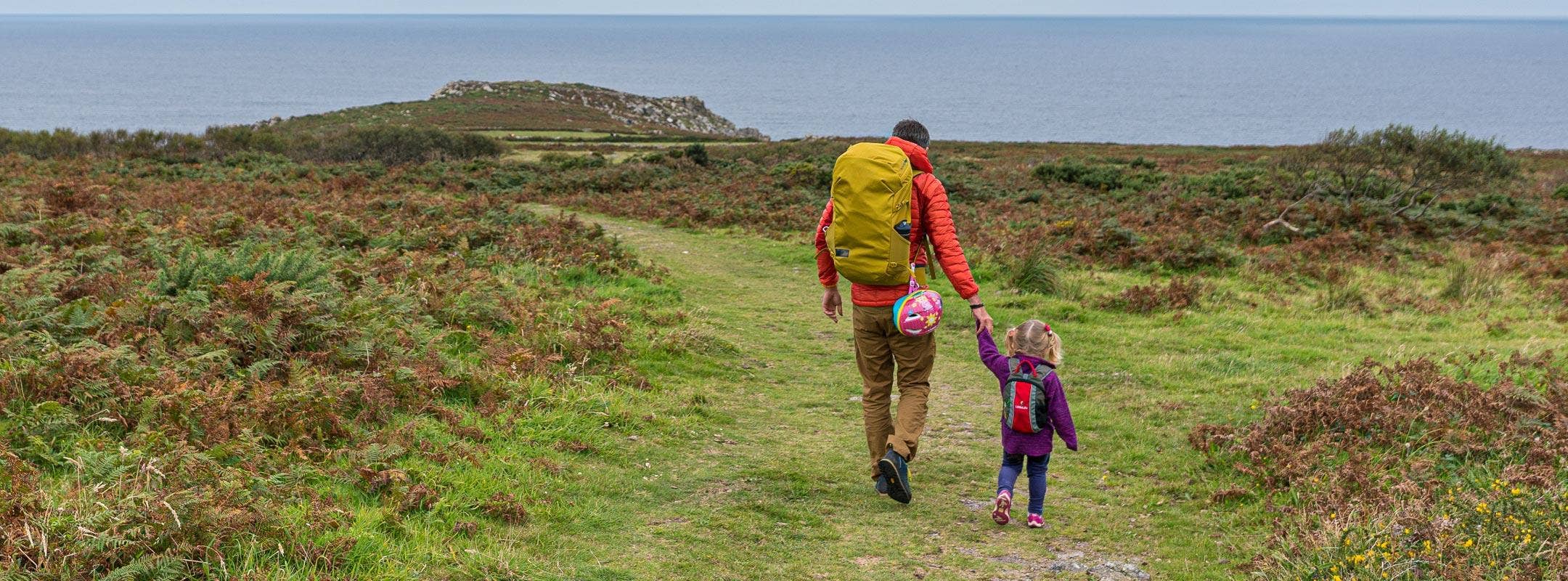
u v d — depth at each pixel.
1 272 9.08
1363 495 5.22
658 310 10.80
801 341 10.25
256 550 4.04
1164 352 10.01
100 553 3.76
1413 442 6.10
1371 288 14.10
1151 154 57.78
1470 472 5.47
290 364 6.48
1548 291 13.99
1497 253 16.97
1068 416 5.13
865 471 6.20
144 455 4.69
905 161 4.93
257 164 30.38
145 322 6.97
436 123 86.00
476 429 6.05
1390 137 22.28
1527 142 151.75
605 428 6.58
